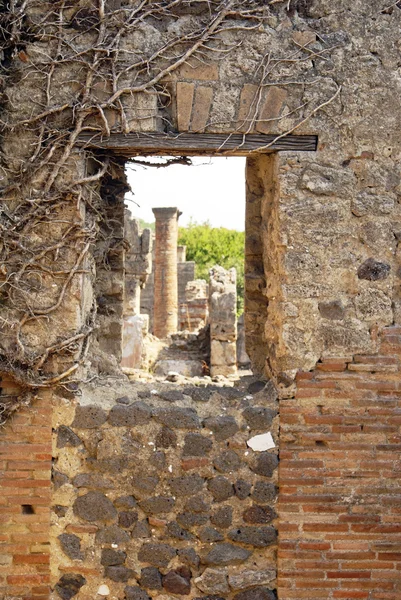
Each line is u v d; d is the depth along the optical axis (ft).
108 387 15.87
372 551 14.89
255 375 16.63
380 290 14.88
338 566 14.89
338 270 14.83
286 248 14.76
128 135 14.71
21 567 14.92
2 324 14.78
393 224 14.88
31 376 14.74
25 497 14.85
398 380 14.87
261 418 15.10
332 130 14.78
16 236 14.65
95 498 15.03
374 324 14.88
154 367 31.89
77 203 14.69
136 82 14.60
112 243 17.65
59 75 14.62
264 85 14.65
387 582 14.88
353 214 14.84
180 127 14.67
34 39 14.60
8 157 14.71
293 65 14.69
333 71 14.74
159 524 14.99
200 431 15.08
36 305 14.80
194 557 15.01
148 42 14.58
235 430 15.08
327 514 14.89
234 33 14.65
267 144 14.78
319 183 14.73
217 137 14.79
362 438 14.88
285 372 14.89
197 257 102.17
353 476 14.89
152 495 15.03
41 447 14.89
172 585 15.02
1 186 14.73
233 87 14.69
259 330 17.46
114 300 18.06
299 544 14.87
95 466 14.97
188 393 15.60
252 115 14.71
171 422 15.05
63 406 15.02
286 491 14.89
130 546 15.06
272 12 14.73
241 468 15.06
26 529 14.88
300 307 14.82
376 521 14.88
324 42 14.73
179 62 14.49
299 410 14.90
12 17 14.46
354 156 14.82
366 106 14.79
